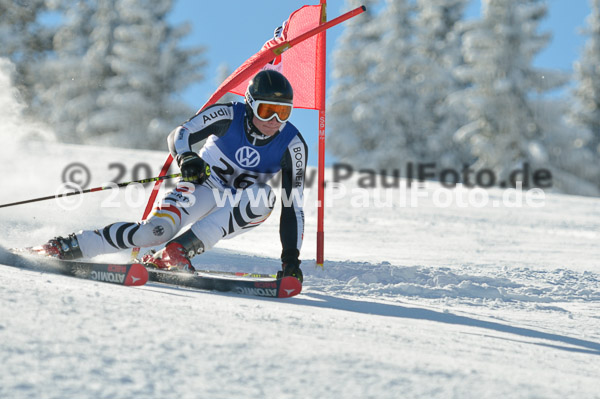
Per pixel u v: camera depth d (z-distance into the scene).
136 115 32.06
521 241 8.10
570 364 1.67
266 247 5.86
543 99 29.77
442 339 1.82
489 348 1.77
